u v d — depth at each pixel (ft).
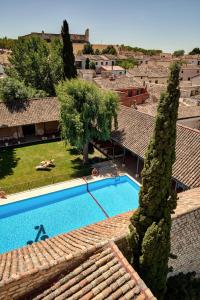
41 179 83.25
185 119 112.06
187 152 71.05
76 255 29.01
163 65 362.12
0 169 94.53
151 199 29.50
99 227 41.34
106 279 27.50
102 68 305.73
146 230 31.32
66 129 86.94
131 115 102.47
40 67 141.28
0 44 494.59
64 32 124.06
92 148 114.21
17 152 109.29
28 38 155.12
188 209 41.04
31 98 125.80
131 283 26.89
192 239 42.73
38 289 27.81
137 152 84.43
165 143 27.22
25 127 125.49
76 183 84.79
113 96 90.17
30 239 64.18
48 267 27.48
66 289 27.07
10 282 25.57
